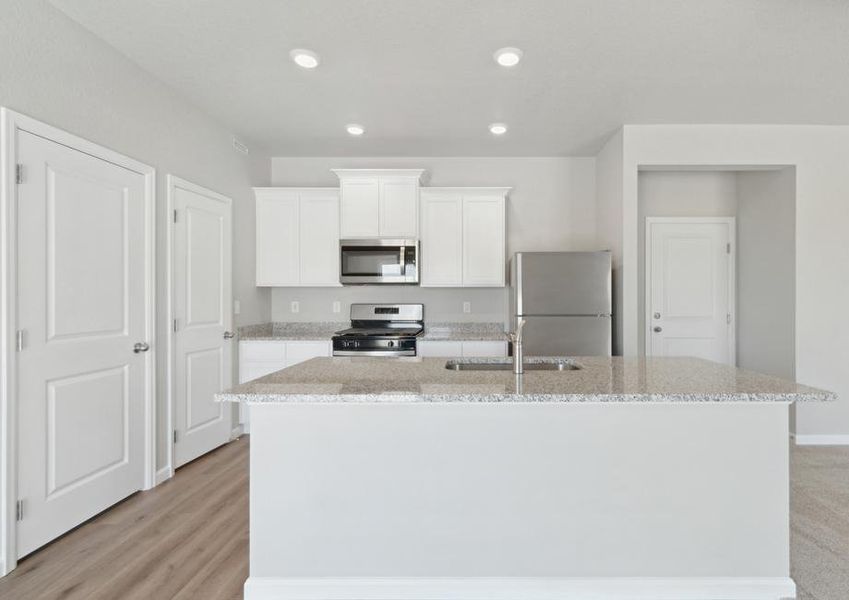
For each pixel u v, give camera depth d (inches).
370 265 159.8
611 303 143.1
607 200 155.2
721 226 167.8
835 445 138.5
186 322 122.0
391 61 101.3
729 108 126.3
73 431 85.7
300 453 67.1
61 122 83.4
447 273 162.2
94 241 90.7
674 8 82.3
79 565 75.4
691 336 168.4
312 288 177.3
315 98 120.6
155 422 108.3
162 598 67.3
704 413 67.2
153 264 106.9
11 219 73.3
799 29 88.5
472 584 66.9
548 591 66.9
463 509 67.3
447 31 89.7
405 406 67.1
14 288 73.9
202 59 100.7
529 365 93.2
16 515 74.6
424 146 161.5
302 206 164.6
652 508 67.1
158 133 110.7
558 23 86.8
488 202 161.8
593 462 67.3
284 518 67.1
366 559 67.1
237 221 150.7
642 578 67.0
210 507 97.0
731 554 67.0
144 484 105.3
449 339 150.9
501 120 136.1
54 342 81.7
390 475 67.3
